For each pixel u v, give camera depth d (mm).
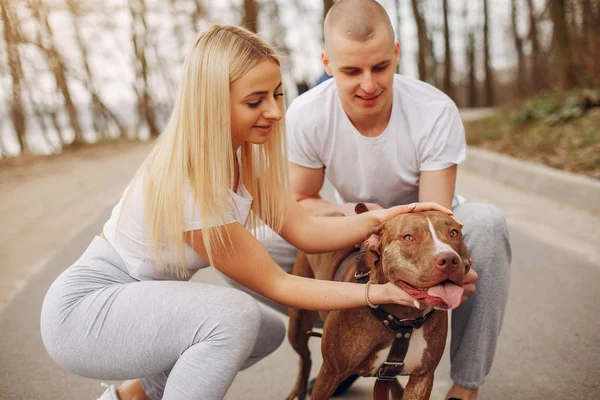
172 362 2377
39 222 8133
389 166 3156
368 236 2631
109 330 2324
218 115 2322
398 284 2414
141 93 31234
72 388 3633
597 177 7215
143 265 2465
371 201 3314
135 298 2338
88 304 2354
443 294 2238
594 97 10344
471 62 34062
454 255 2227
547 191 7418
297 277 2521
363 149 3135
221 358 2283
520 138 10445
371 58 2775
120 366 2359
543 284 4672
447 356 3783
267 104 2400
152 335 2307
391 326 2574
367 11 2793
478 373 2871
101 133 28781
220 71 2299
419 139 3070
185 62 2369
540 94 13273
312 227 2824
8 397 3541
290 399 3346
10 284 5480
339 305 2453
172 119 2395
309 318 3285
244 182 2719
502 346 3783
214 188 2338
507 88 35656
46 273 5715
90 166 15445
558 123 10398
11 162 16469
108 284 2438
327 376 2770
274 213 2754
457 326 2898
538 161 8633
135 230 2426
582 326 3920
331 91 3168
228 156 2428
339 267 2967
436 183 3066
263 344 2932
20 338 4316
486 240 2811
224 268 2461
